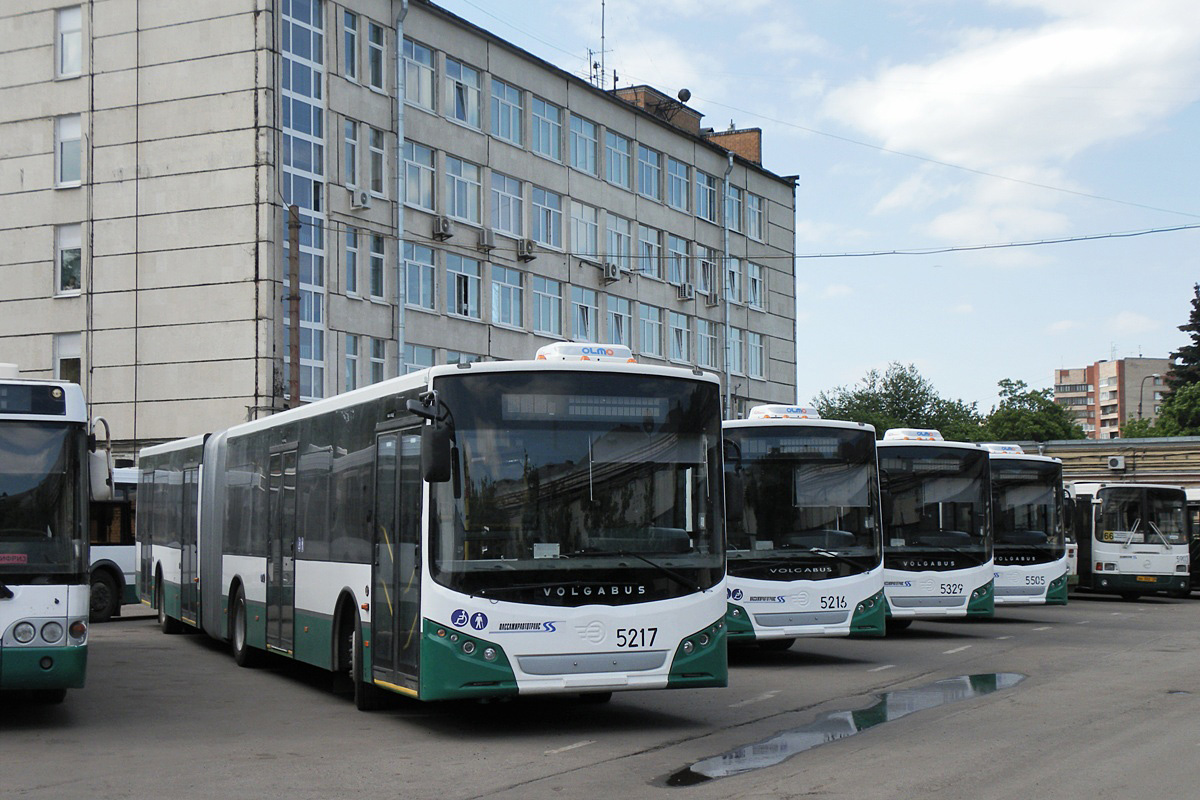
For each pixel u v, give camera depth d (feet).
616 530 37.96
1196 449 143.54
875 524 59.52
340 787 30.89
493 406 37.73
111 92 128.16
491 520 37.11
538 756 34.99
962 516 71.56
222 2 123.54
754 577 57.67
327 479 47.47
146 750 36.40
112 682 53.21
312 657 48.19
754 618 57.47
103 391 127.13
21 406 38.27
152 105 126.21
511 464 37.52
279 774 32.60
